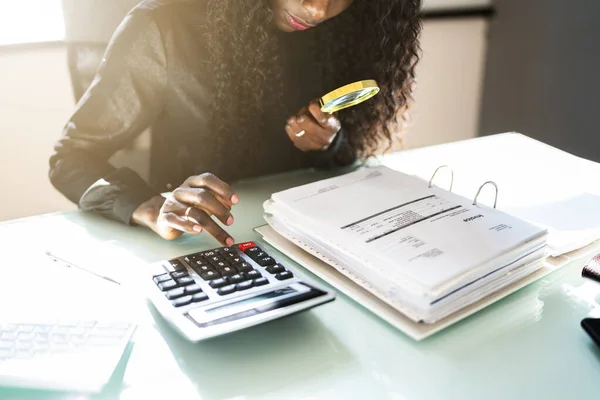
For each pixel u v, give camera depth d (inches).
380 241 24.6
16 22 65.1
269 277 24.4
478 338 22.3
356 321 23.4
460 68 94.1
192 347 21.5
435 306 21.9
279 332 22.5
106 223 32.8
